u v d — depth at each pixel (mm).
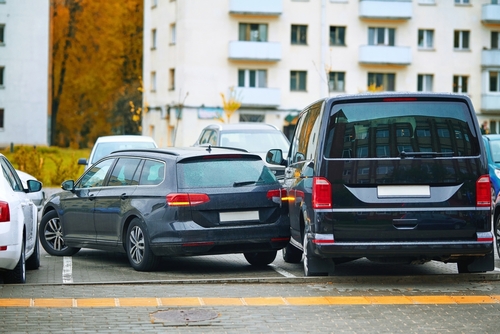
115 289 17094
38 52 123688
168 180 20484
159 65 113875
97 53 131125
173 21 109125
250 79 107438
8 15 122562
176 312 14750
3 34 122750
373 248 17344
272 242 20641
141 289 17125
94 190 22984
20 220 17719
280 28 107250
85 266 22422
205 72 105812
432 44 110688
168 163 20766
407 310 15188
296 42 108062
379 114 17594
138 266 21047
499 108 110688
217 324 13836
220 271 21344
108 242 22266
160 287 17438
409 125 17594
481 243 17578
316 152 17703
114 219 21922
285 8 107188
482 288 17547
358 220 17375
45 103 124188
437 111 17656
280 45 106750
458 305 15688
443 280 18484
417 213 17438
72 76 133000
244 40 107000
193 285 17781
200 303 15625
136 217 21078
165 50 111625
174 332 13242
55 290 16906
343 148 17531
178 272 21094
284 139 36625
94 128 143125
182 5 105625
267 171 21266
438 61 110500
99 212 22531
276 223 20734
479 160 17641
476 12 110938
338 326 13820
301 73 108438
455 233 17547
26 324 13664
